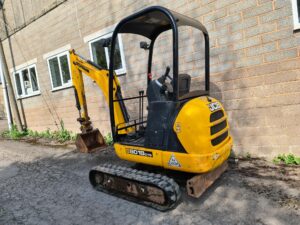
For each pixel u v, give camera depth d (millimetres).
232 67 5266
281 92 4824
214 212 3588
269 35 4785
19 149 8516
